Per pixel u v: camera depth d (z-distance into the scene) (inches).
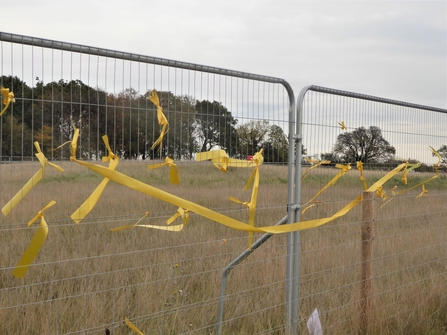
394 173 199.8
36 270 193.3
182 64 135.1
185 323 161.9
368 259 185.6
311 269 207.0
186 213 139.6
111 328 156.9
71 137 114.8
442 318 207.8
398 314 191.3
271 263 204.2
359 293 192.2
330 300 194.2
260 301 185.9
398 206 259.9
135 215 175.9
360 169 191.0
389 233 279.4
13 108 106.3
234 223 135.0
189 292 191.9
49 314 150.6
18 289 171.3
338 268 212.7
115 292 177.9
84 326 154.4
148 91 129.6
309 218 200.1
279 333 170.1
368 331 181.2
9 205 100.7
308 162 173.2
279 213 279.7
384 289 212.1
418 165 217.2
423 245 260.8
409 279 227.6
